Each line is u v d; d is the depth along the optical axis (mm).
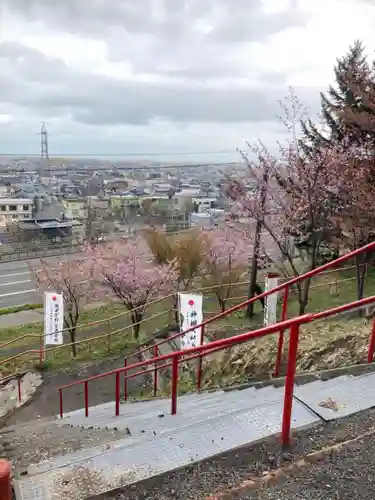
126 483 3395
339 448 3420
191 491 3189
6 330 19156
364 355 5863
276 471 3230
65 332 16406
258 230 13648
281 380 5375
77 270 18031
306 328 7910
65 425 7461
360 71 14367
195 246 18422
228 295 16281
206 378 8328
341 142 13031
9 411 10445
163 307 17953
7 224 50094
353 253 5008
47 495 3383
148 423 5207
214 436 3859
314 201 11820
